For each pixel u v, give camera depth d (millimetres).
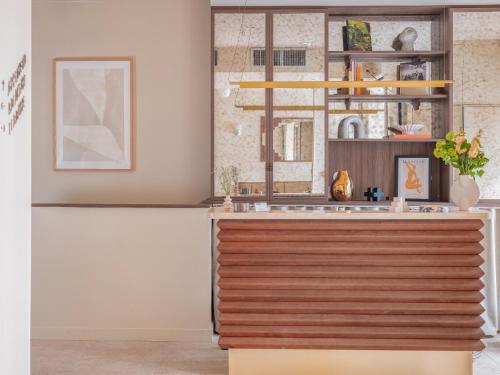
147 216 4617
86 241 4629
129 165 5852
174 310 4598
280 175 5293
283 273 3711
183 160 5871
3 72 2785
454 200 3951
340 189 5324
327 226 3699
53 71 5797
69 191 5871
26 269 3082
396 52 5391
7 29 2846
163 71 5855
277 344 3684
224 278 3744
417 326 3684
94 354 4227
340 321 3682
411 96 5402
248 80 5266
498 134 5316
